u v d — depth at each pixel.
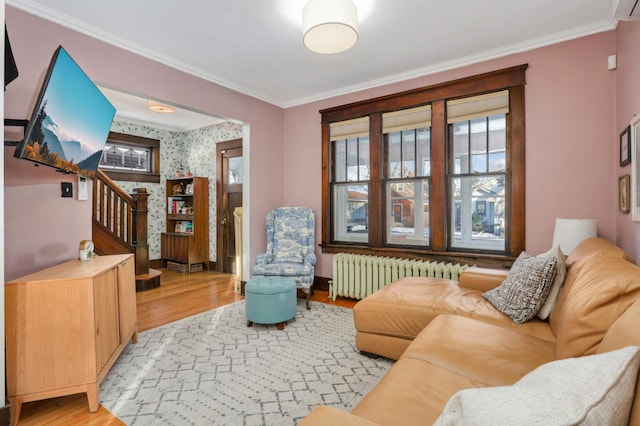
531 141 3.01
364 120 4.03
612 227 2.66
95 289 1.91
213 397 1.92
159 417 1.75
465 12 2.52
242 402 1.87
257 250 4.32
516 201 3.06
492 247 3.30
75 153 2.21
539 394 0.56
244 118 4.14
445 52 3.18
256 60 3.34
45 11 2.42
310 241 4.17
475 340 1.58
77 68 1.98
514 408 0.53
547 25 2.71
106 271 2.09
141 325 3.12
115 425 1.70
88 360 1.83
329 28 2.36
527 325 1.86
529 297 1.91
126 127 5.69
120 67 2.91
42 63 2.42
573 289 1.49
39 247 2.36
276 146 4.62
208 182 5.97
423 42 2.98
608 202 2.68
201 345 2.66
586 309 1.17
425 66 3.51
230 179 5.74
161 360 2.40
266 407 1.82
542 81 2.95
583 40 2.77
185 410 1.81
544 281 1.89
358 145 4.16
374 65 3.47
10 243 2.21
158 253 6.13
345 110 4.15
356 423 0.83
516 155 3.06
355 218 4.23
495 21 2.64
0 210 1.67
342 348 2.58
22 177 2.27
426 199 3.68
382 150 3.91
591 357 0.69
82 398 1.96
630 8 1.75
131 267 2.63
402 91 3.71
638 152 2.07
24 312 1.75
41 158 1.81
